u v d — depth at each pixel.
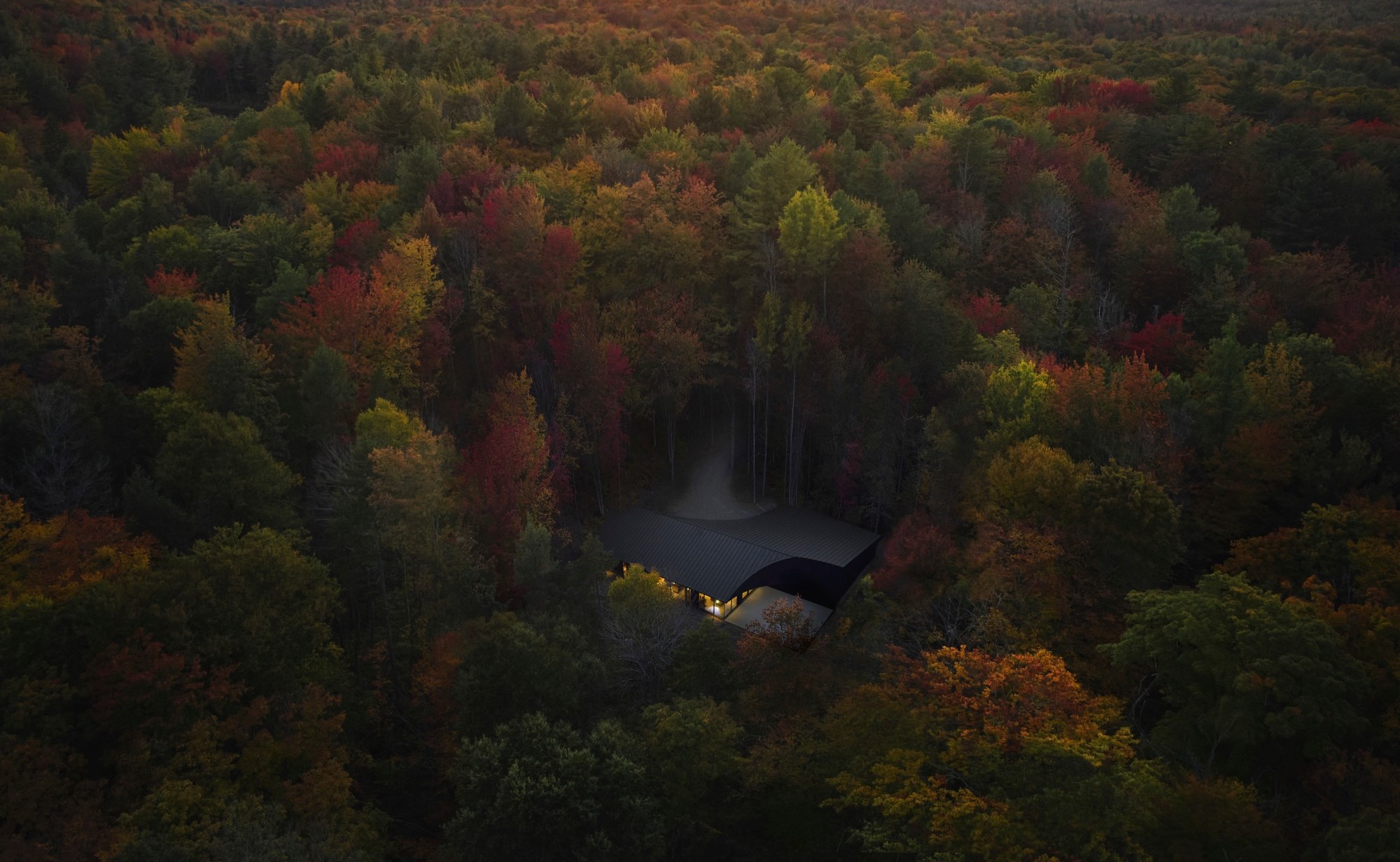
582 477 79.62
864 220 88.62
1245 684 37.03
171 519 51.41
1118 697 45.97
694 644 50.53
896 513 75.81
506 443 62.41
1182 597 42.16
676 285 85.44
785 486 83.94
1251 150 113.19
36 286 74.31
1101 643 47.62
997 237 92.94
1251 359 71.31
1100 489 49.94
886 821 36.78
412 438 56.44
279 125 119.38
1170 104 138.12
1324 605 43.03
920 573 60.09
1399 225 100.62
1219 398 61.62
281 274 74.56
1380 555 46.59
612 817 37.94
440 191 90.88
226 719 41.91
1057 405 63.44
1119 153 122.50
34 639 40.75
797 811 44.84
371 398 68.44
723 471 85.50
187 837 35.25
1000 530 53.06
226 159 112.69
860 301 81.81
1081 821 31.92
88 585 44.50
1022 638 46.97
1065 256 87.00
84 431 56.94
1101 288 91.56
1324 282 85.00
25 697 38.34
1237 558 52.16
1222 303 80.44
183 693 40.59
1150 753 40.97
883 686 43.03
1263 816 35.31
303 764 42.88
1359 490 56.91
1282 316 82.56
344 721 47.69
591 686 47.38
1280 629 38.84
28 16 171.88
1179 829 34.19
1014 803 33.53
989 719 37.16
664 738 42.22
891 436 72.81
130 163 116.25
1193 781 34.97
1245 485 57.53
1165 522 49.41
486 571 57.84
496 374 80.38
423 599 55.31
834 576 69.56
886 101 140.62
